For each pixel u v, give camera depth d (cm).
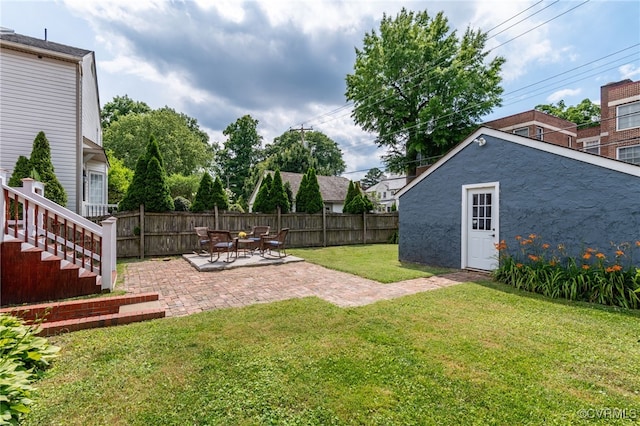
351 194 1455
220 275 639
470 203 711
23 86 862
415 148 1944
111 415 191
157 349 281
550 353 278
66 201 856
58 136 912
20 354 237
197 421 186
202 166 3042
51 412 192
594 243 504
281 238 867
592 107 2570
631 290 423
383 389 219
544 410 198
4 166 842
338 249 1158
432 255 787
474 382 229
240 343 294
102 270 482
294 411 195
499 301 446
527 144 597
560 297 469
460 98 1889
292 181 2438
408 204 857
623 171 474
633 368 253
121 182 1778
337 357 267
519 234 607
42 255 462
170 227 954
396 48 1862
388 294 491
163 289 518
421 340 303
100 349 279
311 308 403
